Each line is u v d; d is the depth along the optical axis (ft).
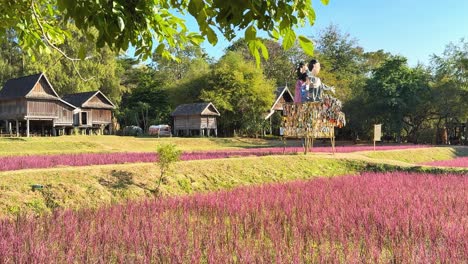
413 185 49.06
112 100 177.06
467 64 158.10
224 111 173.58
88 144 105.50
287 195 41.42
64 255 20.16
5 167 54.75
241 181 57.00
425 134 177.17
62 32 19.54
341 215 29.19
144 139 136.36
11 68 148.46
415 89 157.99
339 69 220.02
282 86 188.44
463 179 55.57
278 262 18.03
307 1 11.48
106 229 25.20
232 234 24.72
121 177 47.70
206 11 11.34
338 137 188.75
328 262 18.56
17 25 17.56
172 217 29.96
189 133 173.88
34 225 26.25
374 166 73.00
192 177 53.36
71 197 40.83
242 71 175.63
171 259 19.07
